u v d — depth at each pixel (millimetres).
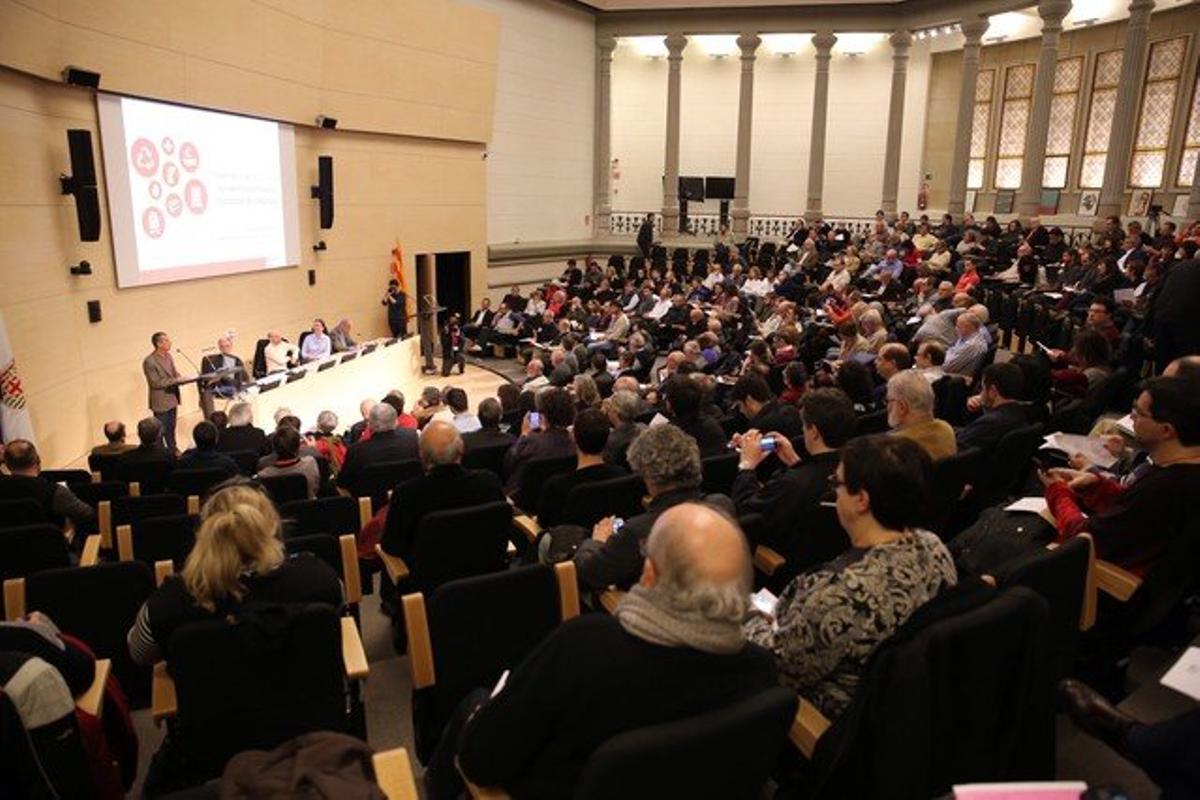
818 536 2766
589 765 1239
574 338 11539
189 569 2070
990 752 1690
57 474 5406
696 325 11273
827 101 17453
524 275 17453
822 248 15648
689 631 1378
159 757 2180
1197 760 1477
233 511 2113
